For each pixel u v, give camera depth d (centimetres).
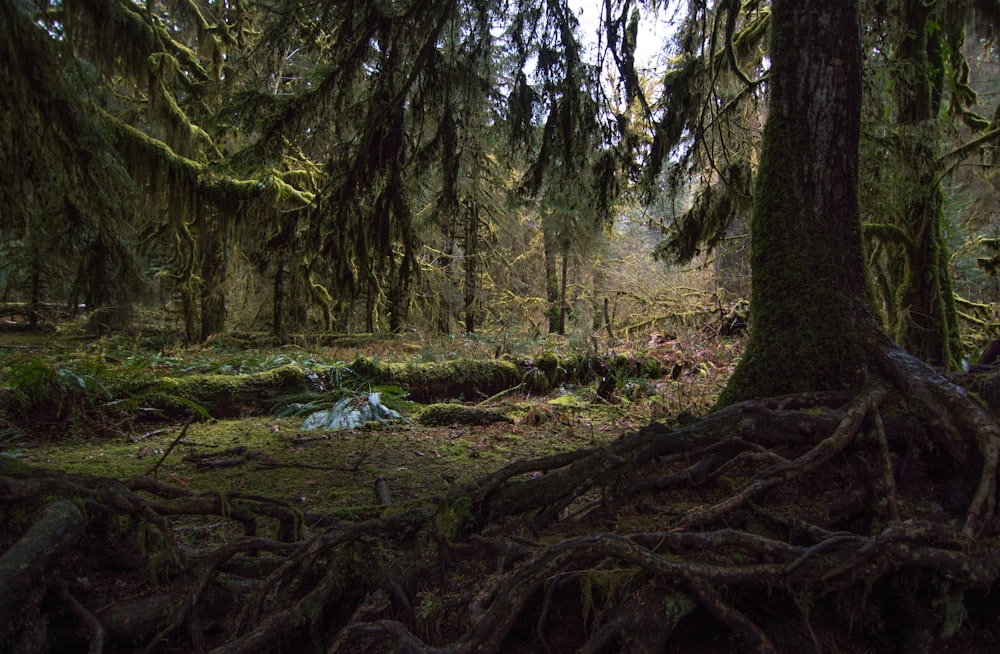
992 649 193
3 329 1151
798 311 290
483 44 426
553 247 1325
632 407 648
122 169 407
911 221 608
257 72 421
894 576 206
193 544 249
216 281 1105
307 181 925
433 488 345
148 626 181
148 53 513
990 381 262
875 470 241
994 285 1059
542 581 180
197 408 536
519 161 534
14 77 330
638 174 487
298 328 1220
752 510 221
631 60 427
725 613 180
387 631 171
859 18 296
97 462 396
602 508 237
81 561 193
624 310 1404
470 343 1012
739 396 294
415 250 511
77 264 462
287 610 179
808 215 294
